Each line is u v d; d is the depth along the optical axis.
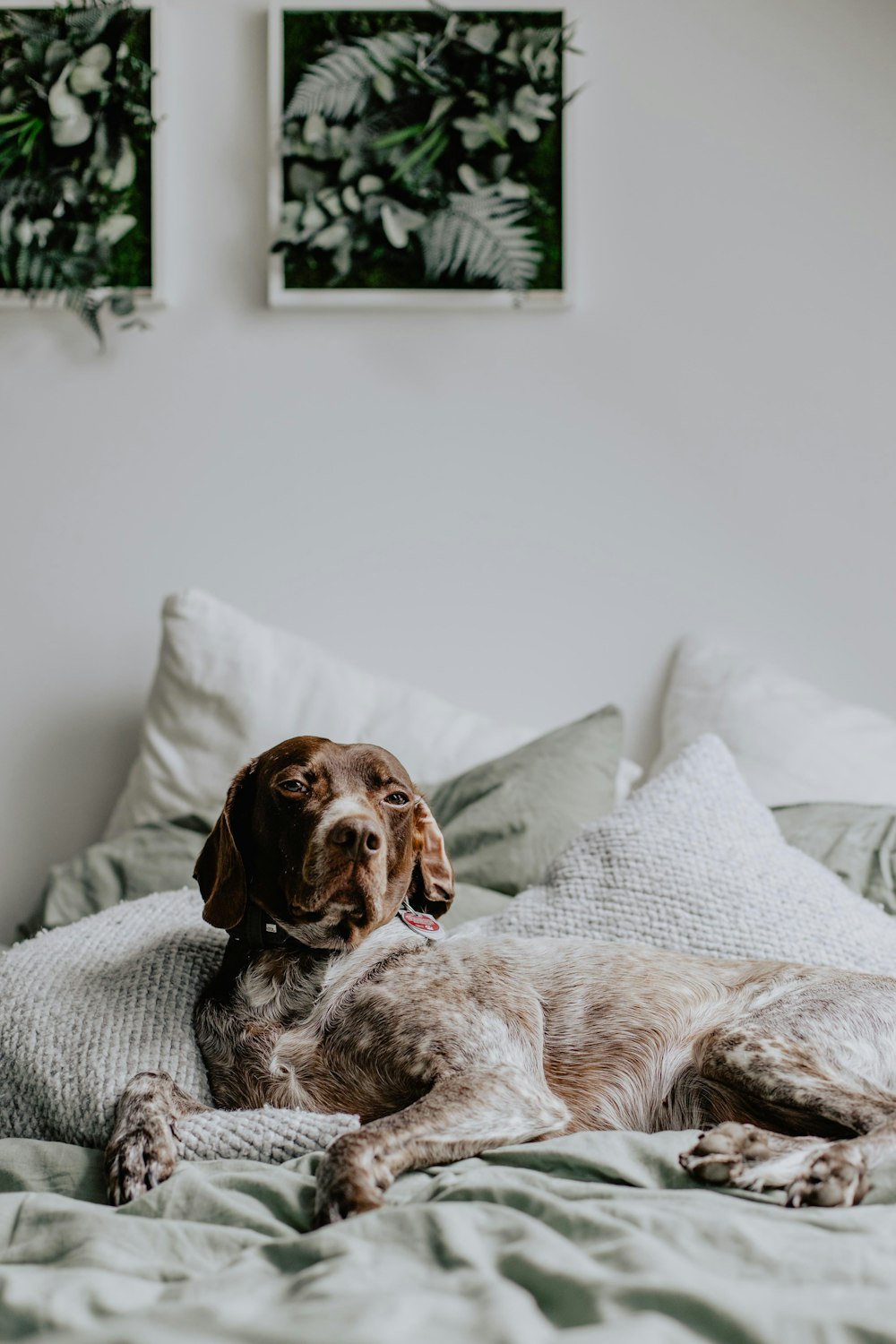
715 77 3.06
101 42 2.99
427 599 3.06
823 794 2.61
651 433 3.07
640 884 1.98
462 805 2.50
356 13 2.97
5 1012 1.68
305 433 3.06
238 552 3.06
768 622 3.06
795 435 3.07
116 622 3.05
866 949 1.95
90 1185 1.45
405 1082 1.58
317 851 1.60
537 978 1.76
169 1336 0.97
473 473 3.06
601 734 2.61
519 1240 1.18
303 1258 1.17
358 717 2.76
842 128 3.06
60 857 3.01
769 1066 1.56
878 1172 1.35
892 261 3.06
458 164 2.99
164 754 2.78
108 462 3.06
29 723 3.04
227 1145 1.49
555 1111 1.55
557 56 2.99
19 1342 1.02
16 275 2.99
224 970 1.75
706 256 3.06
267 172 3.03
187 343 3.05
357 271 3.00
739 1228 1.19
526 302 3.01
